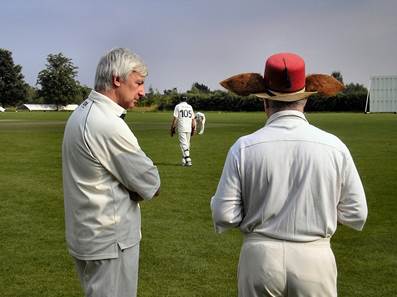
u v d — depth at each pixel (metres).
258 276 2.95
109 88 3.51
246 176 2.98
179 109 14.88
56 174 13.29
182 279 5.71
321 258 2.93
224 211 2.99
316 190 2.92
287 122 3.03
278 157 2.95
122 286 3.49
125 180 3.45
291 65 2.98
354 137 25.14
